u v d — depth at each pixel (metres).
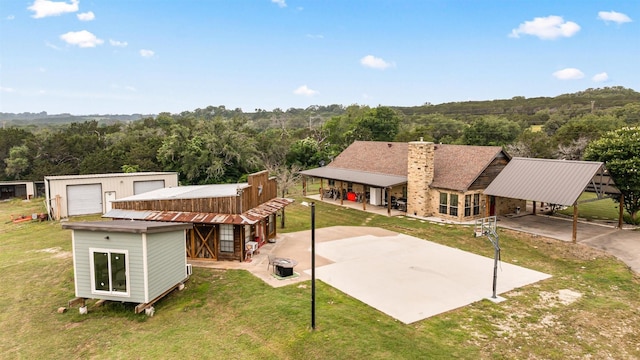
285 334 11.59
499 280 16.42
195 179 43.78
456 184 26.84
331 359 10.38
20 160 49.19
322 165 38.66
